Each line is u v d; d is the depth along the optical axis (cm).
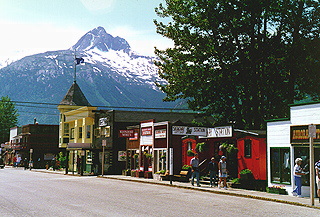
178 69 3553
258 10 3158
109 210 1300
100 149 4409
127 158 4134
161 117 4534
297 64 3338
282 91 3412
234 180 2297
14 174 4100
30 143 7338
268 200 1730
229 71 3341
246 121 3497
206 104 3528
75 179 3234
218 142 2747
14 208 1345
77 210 1297
